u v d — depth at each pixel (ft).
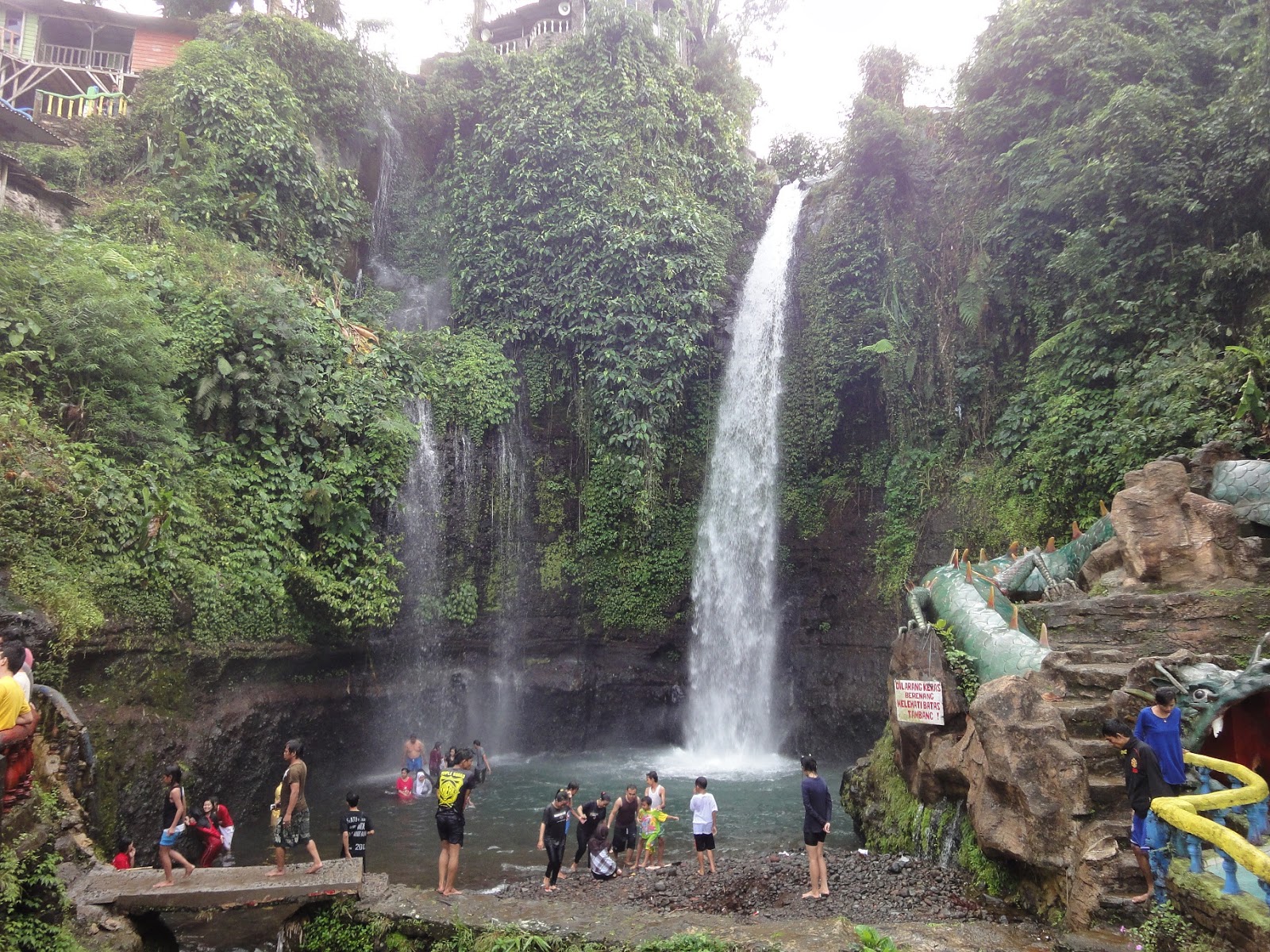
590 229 70.08
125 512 37.50
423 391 62.34
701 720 67.10
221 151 61.52
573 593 67.41
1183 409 39.09
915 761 33.94
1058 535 48.44
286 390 49.93
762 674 65.98
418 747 50.42
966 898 27.45
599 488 67.56
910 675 34.37
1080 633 31.65
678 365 68.28
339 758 52.37
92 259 43.83
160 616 37.81
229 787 41.70
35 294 40.32
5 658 22.13
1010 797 26.23
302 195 66.39
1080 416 47.21
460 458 63.46
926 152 68.90
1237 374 37.96
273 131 64.64
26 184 50.26
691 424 71.15
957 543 55.21
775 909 27.89
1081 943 20.86
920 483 60.34
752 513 68.85
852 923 25.45
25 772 22.98
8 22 81.10
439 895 27.96
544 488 68.64
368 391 55.36
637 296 68.33
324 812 46.06
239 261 55.36
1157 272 46.80
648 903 30.04
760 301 73.82
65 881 26.55
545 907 26.68
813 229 72.69
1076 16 56.39
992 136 60.49
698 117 77.46
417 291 76.23
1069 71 55.21
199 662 40.27
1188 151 45.47
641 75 75.05
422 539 58.95
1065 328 50.47
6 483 32.86
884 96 73.61
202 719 40.42
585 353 69.15
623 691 67.36
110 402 39.81
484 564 64.23
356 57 76.59
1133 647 29.99
